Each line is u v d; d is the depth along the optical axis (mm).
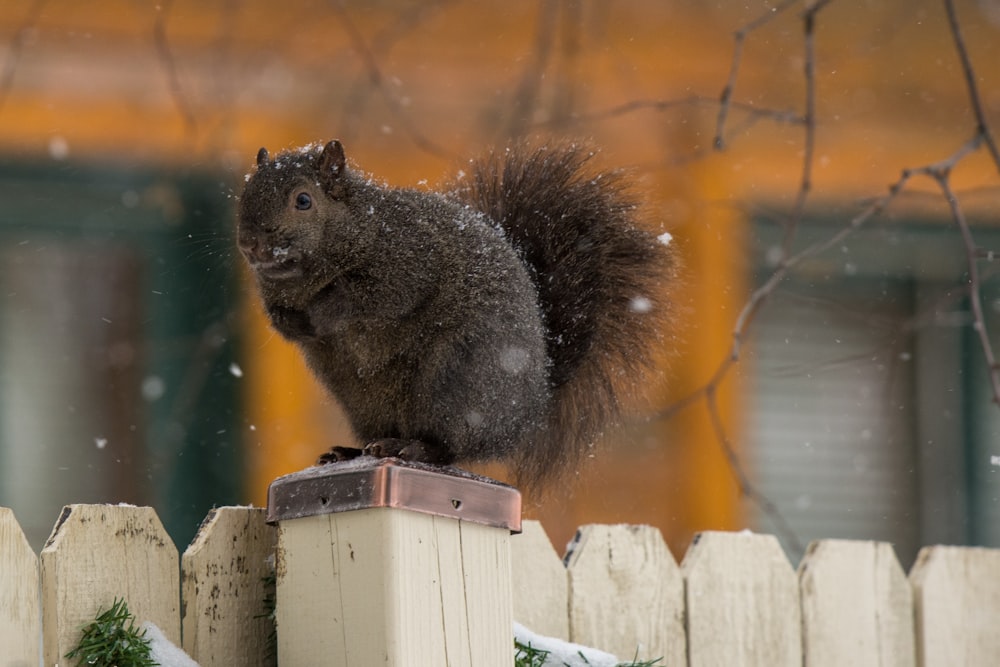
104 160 14875
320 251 6914
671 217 15586
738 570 7344
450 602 5359
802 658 7469
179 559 5605
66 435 14594
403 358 6727
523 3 15844
